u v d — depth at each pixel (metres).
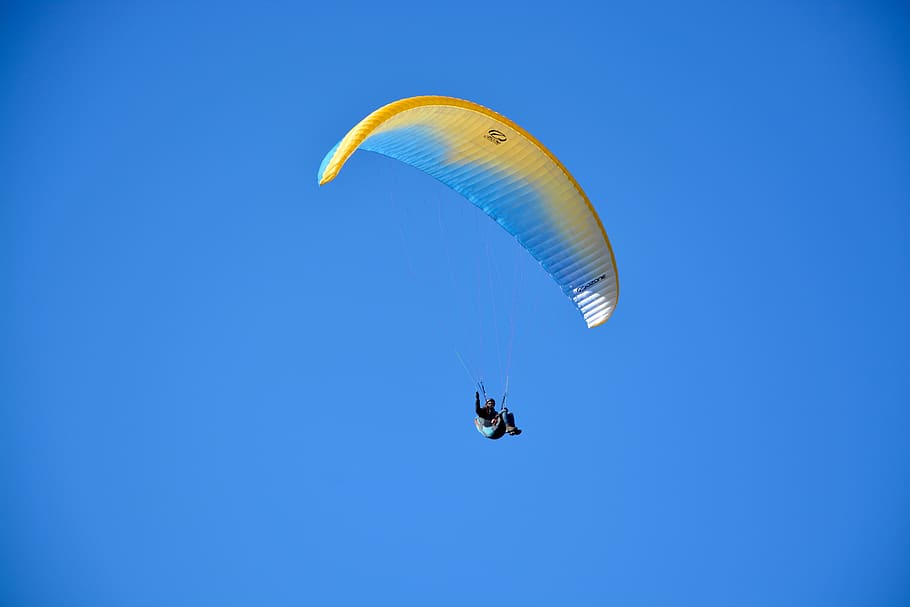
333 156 47.78
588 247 56.31
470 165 55.78
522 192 55.81
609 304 57.16
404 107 49.91
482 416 55.69
